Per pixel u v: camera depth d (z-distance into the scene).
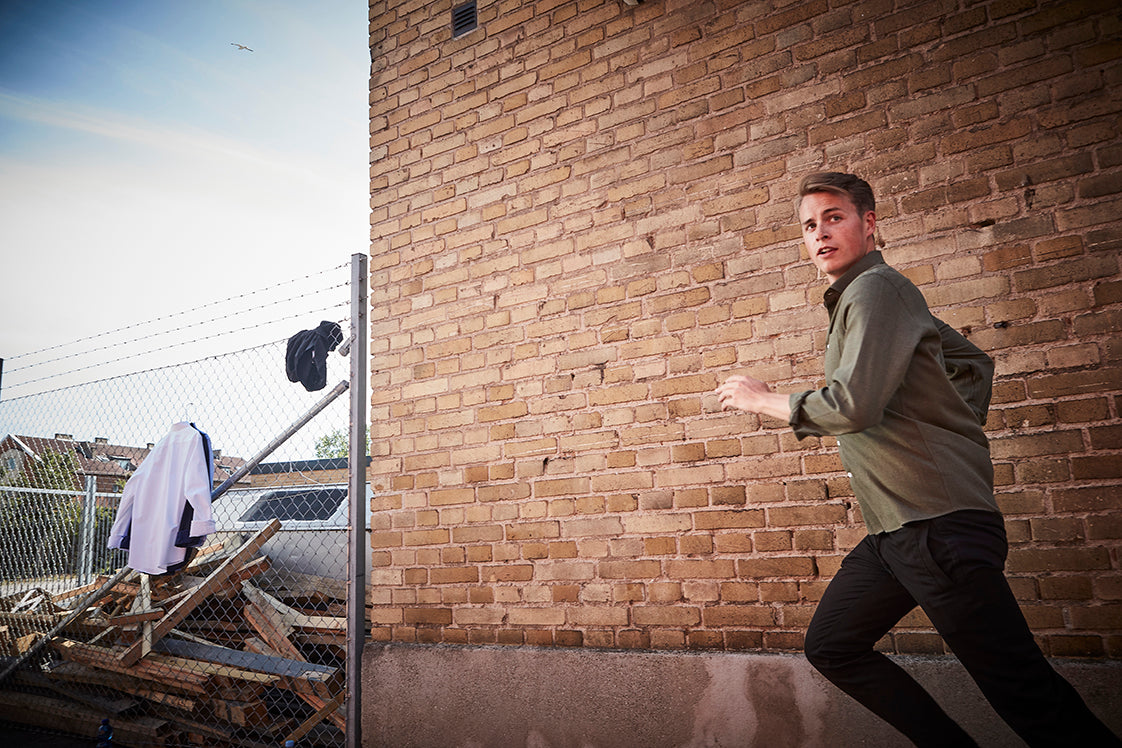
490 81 3.71
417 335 3.73
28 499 5.10
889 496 1.50
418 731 3.23
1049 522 2.23
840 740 2.40
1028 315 2.33
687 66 3.12
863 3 2.75
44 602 4.87
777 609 2.62
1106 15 2.32
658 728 2.71
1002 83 2.46
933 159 2.55
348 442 3.62
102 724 3.59
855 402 1.41
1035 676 1.32
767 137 2.89
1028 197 2.38
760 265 2.84
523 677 3.02
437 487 3.52
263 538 4.07
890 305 1.48
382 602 3.58
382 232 3.97
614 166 3.26
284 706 3.67
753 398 1.60
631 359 3.09
